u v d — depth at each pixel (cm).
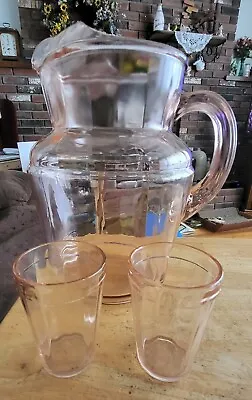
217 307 37
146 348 29
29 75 226
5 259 85
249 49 261
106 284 36
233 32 255
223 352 30
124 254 40
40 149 44
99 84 40
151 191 43
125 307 36
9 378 27
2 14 216
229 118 43
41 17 215
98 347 30
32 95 231
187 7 238
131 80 40
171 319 29
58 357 28
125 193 44
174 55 39
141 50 37
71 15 212
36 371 28
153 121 44
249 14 260
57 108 44
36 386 26
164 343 29
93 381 27
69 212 45
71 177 43
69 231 45
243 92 271
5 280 75
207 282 28
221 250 51
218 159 46
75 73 39
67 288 28
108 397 25
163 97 42
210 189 47
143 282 28
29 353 30
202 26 246
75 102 41
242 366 28
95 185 44
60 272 32
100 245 42
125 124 43
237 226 215
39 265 31
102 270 29
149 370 27
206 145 273
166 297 28
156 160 43
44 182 42
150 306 29
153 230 44
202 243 54
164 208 44
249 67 267
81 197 44
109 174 43
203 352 30
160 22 228
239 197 267
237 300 38
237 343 31
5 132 229
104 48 37
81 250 33
